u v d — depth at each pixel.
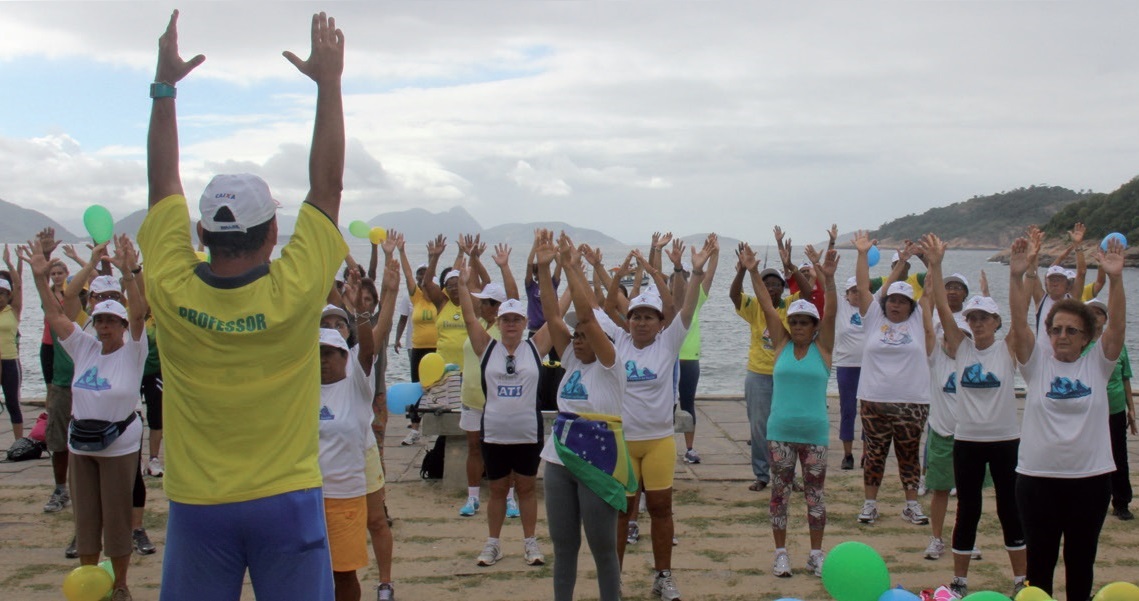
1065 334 5.32
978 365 6.22
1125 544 7.53
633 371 6.25
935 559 7.16
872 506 8.09
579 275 7.04
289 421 2.85
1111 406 8.05
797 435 6.75
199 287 2.76
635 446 6.25
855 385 9.81
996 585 6.59
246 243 2.82
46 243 9.81
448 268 10.90
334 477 5.20
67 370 8.20
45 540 7.57
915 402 7.93
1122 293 5.25
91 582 5.37
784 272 9.67
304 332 2.83
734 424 12.28
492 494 7.02
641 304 6.31
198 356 2.76
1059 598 6.41
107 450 5.91
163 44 3.04
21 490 8.98
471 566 6.97
